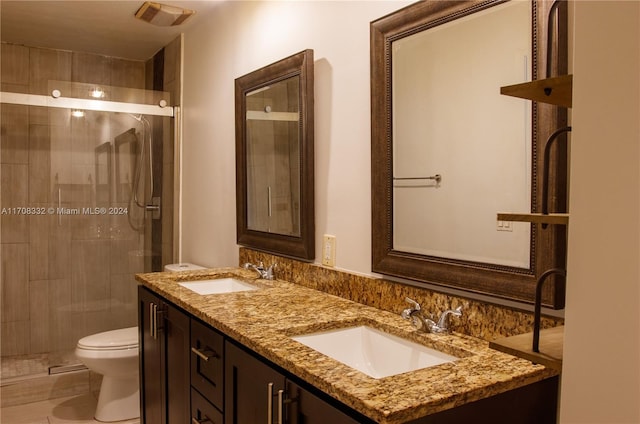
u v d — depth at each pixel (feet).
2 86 11.69
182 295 6.33
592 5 2.41
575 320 2.53
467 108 4.65
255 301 6.01
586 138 2.44
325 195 6.67
